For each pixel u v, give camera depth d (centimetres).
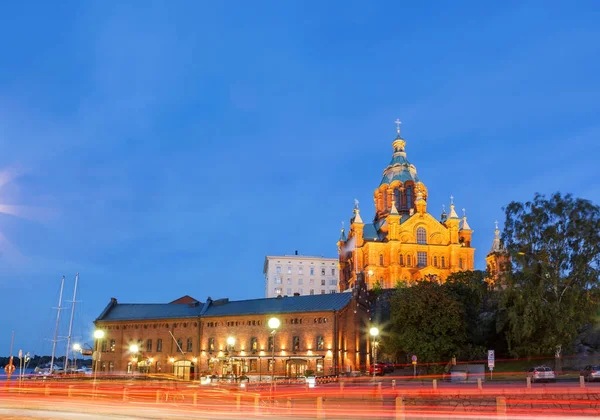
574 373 6538
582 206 7300
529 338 7188
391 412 3488
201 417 3181
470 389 4603
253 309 9550
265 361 8938
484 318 8750
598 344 7812
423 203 14538
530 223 7344
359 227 14912
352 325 9000
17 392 5647
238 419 3070
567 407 3484
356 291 9362
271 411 3588
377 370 8044
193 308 10312
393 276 13688
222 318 9556
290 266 19675
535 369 5578
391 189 15825
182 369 9631
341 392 4772
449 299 7888
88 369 12938
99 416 3231
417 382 6306
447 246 14262
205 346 9631
